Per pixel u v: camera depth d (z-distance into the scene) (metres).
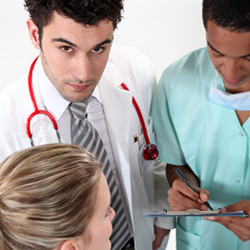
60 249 0.60
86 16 0.74
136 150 1.25
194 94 1.12
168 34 1.67
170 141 1.26
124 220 1.20
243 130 1.04
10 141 1.00
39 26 0.83
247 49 0.76
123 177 1.19
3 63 1.45
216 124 1.08
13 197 0.56
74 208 0.58
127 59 1.32
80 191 0.59
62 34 0.79
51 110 1.04
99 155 1.09
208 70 1.09
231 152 1.09
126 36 1.68
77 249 0.62
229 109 1.04
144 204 1.32
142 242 1.30
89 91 0.94
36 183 0.57
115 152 1.18
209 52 0.86
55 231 0.57
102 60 0.89
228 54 0.79
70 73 0.87
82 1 0.73
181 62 1.17
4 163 0.62
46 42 0.84
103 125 1.17
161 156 1.29
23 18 1.40
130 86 1.26
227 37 0.75
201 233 1.28
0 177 0.60
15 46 1.44
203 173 1.19
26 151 0.63
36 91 1.04
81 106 1.07
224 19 0.73
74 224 0.59
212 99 1.04
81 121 1.08
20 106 1.03
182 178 1.08
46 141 1.03
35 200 0.56
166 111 1.23
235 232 1.06
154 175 1.50
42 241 0.57
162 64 1.73
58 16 0.76
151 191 1.39
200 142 1.16
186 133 1.17
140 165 1.29
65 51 0.84
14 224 0.56
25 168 0.59
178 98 1.15
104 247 0.70
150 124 1.30
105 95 1.17
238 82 0.88
